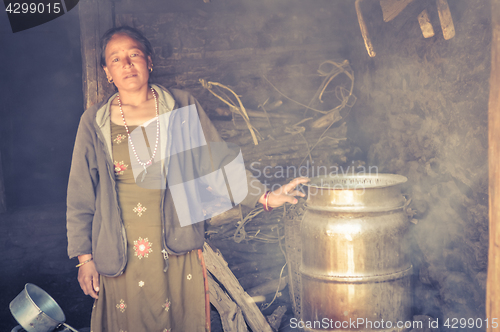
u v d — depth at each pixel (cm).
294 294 263
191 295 192
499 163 179
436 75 238
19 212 388
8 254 359
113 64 185
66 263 357
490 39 194
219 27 344
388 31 288
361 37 330
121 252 179
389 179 233
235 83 352
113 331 188
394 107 289
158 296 182
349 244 206
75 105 449
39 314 199
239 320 240
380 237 206
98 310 187
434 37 237
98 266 182
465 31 211
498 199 180
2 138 409
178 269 187
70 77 444
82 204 187
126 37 186
